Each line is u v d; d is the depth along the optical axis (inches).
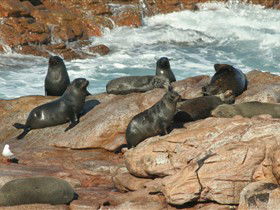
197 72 3513.8
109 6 4170.8
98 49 3779.5
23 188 1542.8
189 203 1472.7
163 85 2242.9
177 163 1572.3
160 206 1485.0
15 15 3750.0
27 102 2320.4
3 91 3157.0
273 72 3634.4
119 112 2063.2
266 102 1929.1
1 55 3595.0
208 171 1465.3
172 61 3705.7
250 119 1616.6
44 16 3841.0
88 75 3435.0
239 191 1446.9
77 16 3976.4
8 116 2278.5
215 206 1448.1
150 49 3905.0
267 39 4131.4
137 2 4284.0
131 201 1523.1
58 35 3801.7
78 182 1753.2
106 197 1592.0
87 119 2135.8
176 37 4094.5
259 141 1499.8
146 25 4202.8
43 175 1780.3
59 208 1529.3
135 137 1882.4
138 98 2117.4
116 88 2290.8
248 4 4589.1
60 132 2128.4
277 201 1339.8
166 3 4360.2
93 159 1956.2
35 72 3459.6
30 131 2178.9
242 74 2097.7
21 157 1968.5
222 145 1535.4
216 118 1672.0
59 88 2438.5
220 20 4352.9
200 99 1945.1
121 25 4101.9
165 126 1846.7
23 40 3671.3
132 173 1658.5
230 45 4055.1
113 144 2000.5
